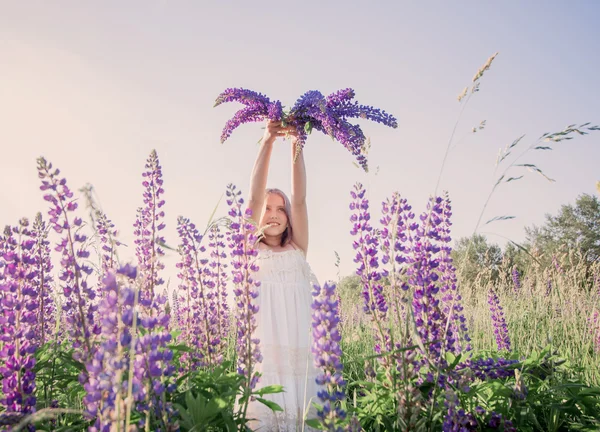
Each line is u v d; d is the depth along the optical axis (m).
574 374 5.08
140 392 2.12
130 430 2.00
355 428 2.57
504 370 3.93
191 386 3.24
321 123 4.05
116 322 2.06
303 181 4.43
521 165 2.90
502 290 9.64
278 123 4.11
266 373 3.72
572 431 3.48
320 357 2.47
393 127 3.99
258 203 4.25
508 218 2.95
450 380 3.29
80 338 3.01
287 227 4.54
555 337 6.77
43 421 2.91
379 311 3.60
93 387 2.04
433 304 3.49
